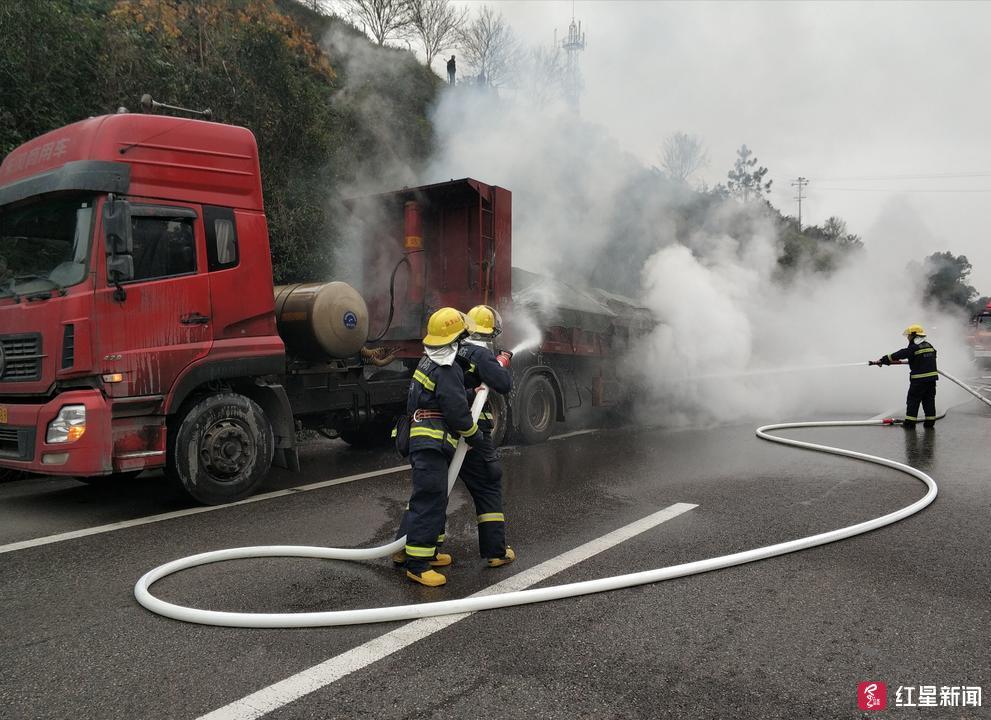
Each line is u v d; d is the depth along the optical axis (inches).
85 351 184.9
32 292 193.6
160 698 97.8
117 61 355.3
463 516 198.8
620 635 117.6
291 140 417.4
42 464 187.5
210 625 122.1
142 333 194.4
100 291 187.2
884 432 365.4
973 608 130.7
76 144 194.9
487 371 149.3
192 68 386.3
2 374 201.0
